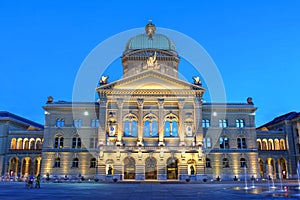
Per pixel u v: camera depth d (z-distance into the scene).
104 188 42.50
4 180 74.81
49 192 34.38
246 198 25.92
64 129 77.00
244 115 79.81
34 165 81.56
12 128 87.31
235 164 76.19
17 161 82.25
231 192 33.88
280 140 86.06
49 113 78.00
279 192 32.91
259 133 85.88
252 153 77.12
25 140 84.31
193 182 61.84
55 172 74.38
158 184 55.38
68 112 78.12
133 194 31.53
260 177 75.62
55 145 76.38
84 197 27.75
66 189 40.12
